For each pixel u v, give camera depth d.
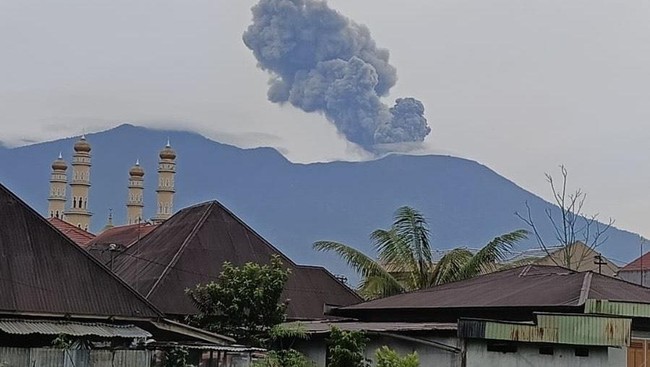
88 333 30.25
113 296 32.72
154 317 33.00
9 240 32.06
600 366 28.33
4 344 30.48
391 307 36.31
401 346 30.55
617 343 27.83
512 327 27.94
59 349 28.20
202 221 45.06
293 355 32.16
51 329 30.02
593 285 32.38
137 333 31.36
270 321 35.16
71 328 30.55
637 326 29.61
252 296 35.12
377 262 50.47
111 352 28.98
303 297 44.19
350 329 31.19
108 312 32.25
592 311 29.14
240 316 35.03
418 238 49.22
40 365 27.83
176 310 39.53
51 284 31.88
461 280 42.50
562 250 65.94
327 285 46.00
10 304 30.55
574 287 32.16
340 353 29.20
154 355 30.31
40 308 31.08
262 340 34.59
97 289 32.59
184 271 41.66
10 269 31.45
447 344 29.16
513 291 34.03
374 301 39.41
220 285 35.94
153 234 47.69
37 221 33.00
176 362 30.36
